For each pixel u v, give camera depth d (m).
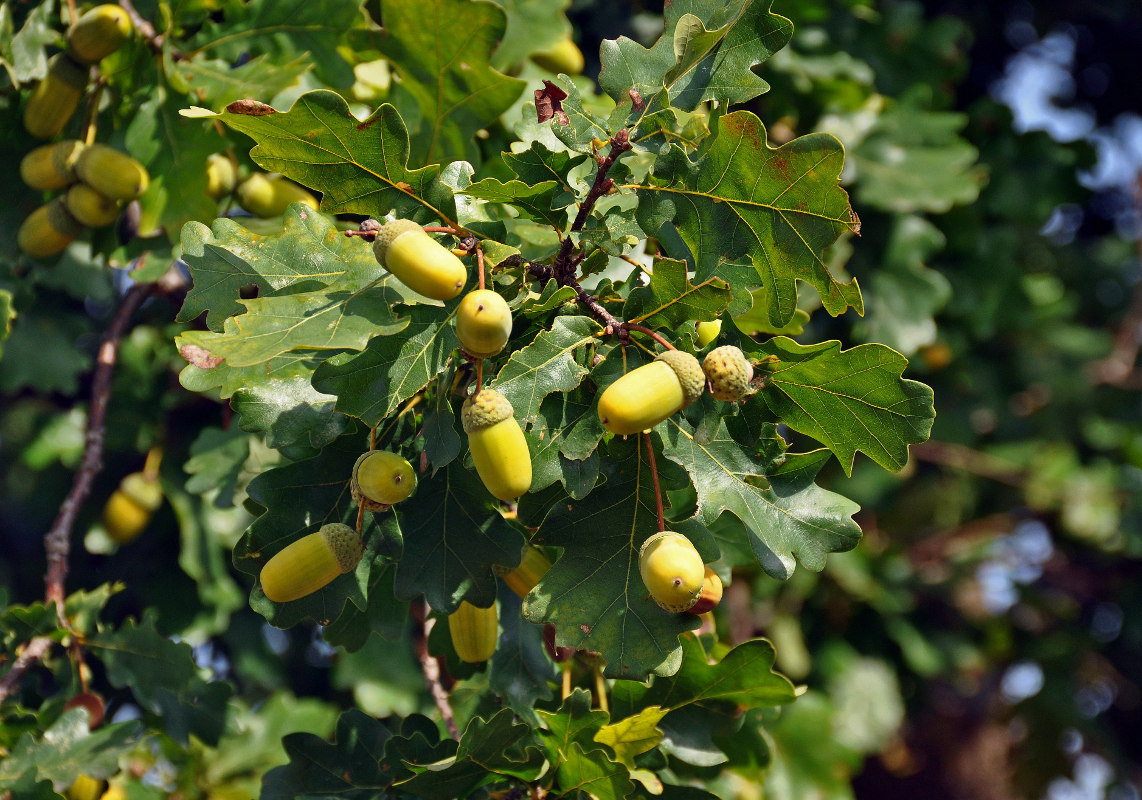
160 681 0.86
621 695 0.79
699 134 0.72
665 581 0.69
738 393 0.71
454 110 0.85
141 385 1.11
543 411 0.71
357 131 0.70
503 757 0.75
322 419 0.74
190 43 0.86
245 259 0.73
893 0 1.28
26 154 0.88
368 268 0.72
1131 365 1.74
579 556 0.72
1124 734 1.93
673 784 0.78
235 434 0.92
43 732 0.84
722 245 0.73
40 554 1.36
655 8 1.15
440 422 0.71
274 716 1.06
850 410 0.73
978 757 1.93
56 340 1.03
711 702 0.79
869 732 1.32
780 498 0.73
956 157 1.13
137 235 0.88
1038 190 1.30
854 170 1.12
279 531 0.74
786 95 1.10
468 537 0.75
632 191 0.73
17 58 0.84
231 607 1.06
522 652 0.80
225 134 0.86
